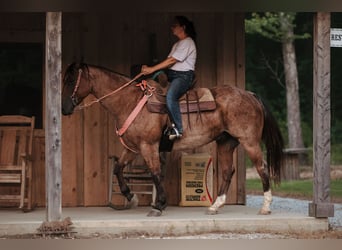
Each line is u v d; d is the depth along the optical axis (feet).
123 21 37.96
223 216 33.12
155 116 32.53
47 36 30.42
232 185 38.19
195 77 36.09
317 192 32.71
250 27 71.77
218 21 38.37
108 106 33.09
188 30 33.35
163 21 38.14
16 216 33.50
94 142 37.63
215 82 38.40
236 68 38.47
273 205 41.98
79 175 37.45
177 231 31.78
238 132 32.99
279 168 33.55
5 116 36.42
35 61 41.73
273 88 80.48
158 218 32.30
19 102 41.57
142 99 32.65
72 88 32.81
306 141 77.20
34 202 36.65
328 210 32.60
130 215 33.45
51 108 30.55
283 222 32.50
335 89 75.61
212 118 32.99
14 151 36.09
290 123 71.15
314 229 32.68
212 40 38.40
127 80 33.32
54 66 30.50
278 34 71.46
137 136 32.63
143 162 37.52
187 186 36.78
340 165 68.80
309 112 79.00
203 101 32.91
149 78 35.99
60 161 30.86
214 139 33.40
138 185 36.76
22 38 37.04
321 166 32.71
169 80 33.09
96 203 37.55
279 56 79.25
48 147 30.71
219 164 38.19
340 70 75.25
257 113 33.19
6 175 34.91
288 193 50.52
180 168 37.37
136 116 32.55
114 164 36.14
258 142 33.30
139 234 31.53
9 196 35.04
